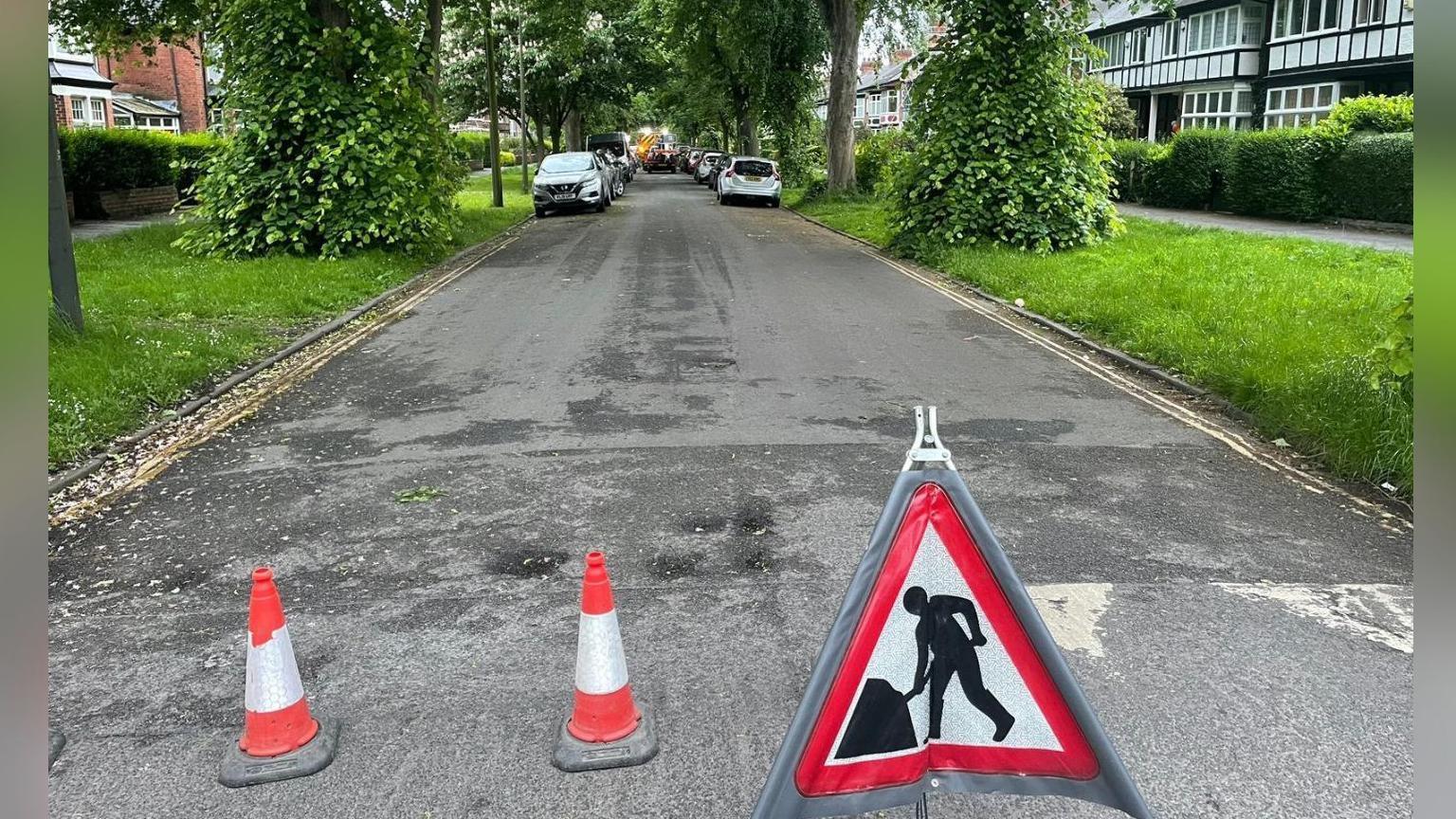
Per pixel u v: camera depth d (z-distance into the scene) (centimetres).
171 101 4619
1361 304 960
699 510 521
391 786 302
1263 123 3647
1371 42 3147
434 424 688
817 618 402
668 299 1212
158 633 401
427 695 351
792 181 3928
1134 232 1741
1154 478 568
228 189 1441
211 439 659
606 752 311
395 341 970
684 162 6544
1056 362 865
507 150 7562
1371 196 1958
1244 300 988
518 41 3688
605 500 537
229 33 1462
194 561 469
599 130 6375
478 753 318
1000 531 489
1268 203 2175
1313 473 580
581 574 448
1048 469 582
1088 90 1543
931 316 1089
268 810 292
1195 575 439
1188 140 2458
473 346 945
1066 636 384
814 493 544
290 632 397
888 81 7331
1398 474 544
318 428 681
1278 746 313
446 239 1616
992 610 246
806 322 1050
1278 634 385
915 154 1623
